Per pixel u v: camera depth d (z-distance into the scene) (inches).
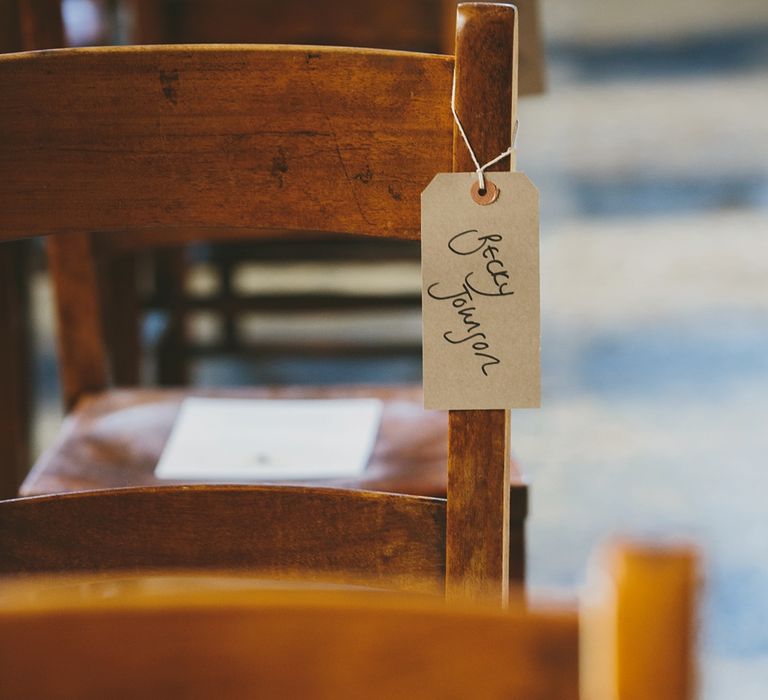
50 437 126.3
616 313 159.3
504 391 50.8
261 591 38.4
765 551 104.5
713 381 139.6
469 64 49.8
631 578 32.8
